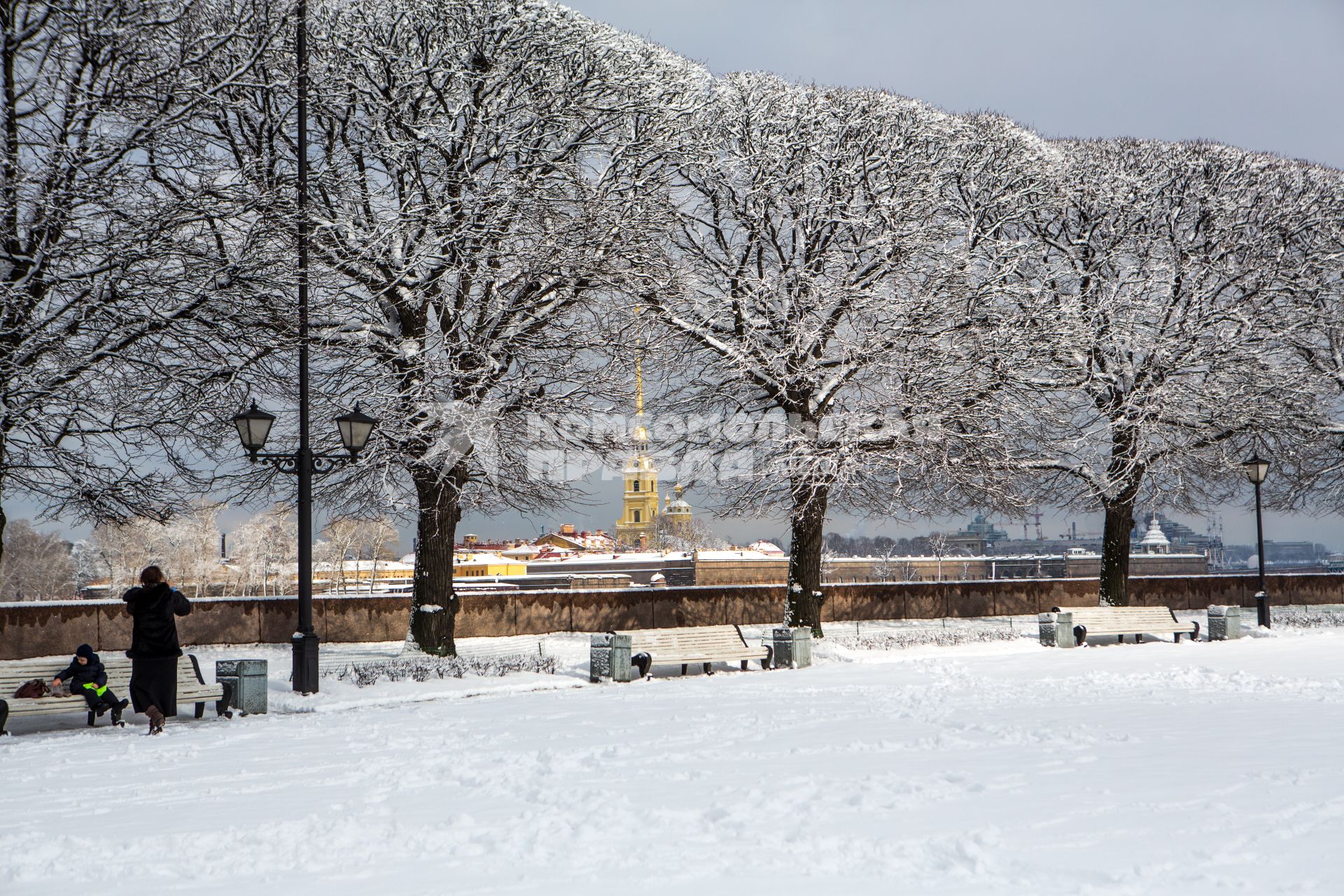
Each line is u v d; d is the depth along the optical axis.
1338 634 28.66
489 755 9.32
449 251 21.88
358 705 16.31
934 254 27.80
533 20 23.00
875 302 26.66
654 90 25.16
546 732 11.05
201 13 18.89
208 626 25.53
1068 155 33.38
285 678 18.06
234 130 21.56
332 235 20.89
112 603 24.25
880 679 17.23
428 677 18.62
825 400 27.23
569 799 7.12
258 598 26.05
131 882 5.36
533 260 21.81
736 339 27.14
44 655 23.39
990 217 30.20
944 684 15.80
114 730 13.21
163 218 17.28
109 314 17.03
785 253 27.83
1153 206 32.31
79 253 16.81
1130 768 7.97
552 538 140.62
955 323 27.06
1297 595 40.78
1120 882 4.93
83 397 18.22
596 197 22.84
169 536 91.56
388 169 22.52
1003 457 28.22
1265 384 32.09
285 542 97.94
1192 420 31.36
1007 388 27.67
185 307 17.58
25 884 5.36
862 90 29.50
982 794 7.02
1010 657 21.73
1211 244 32.59
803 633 22.09
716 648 21.33
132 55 17.56
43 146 16.88
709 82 27.73
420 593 21.88
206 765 9.39
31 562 93.31
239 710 14.95
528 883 5.14
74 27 17.08
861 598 33.81
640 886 5.06
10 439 18.09
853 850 5.61
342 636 26.58
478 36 22.56
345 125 21.92
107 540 87.94
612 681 19.31
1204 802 6.67
